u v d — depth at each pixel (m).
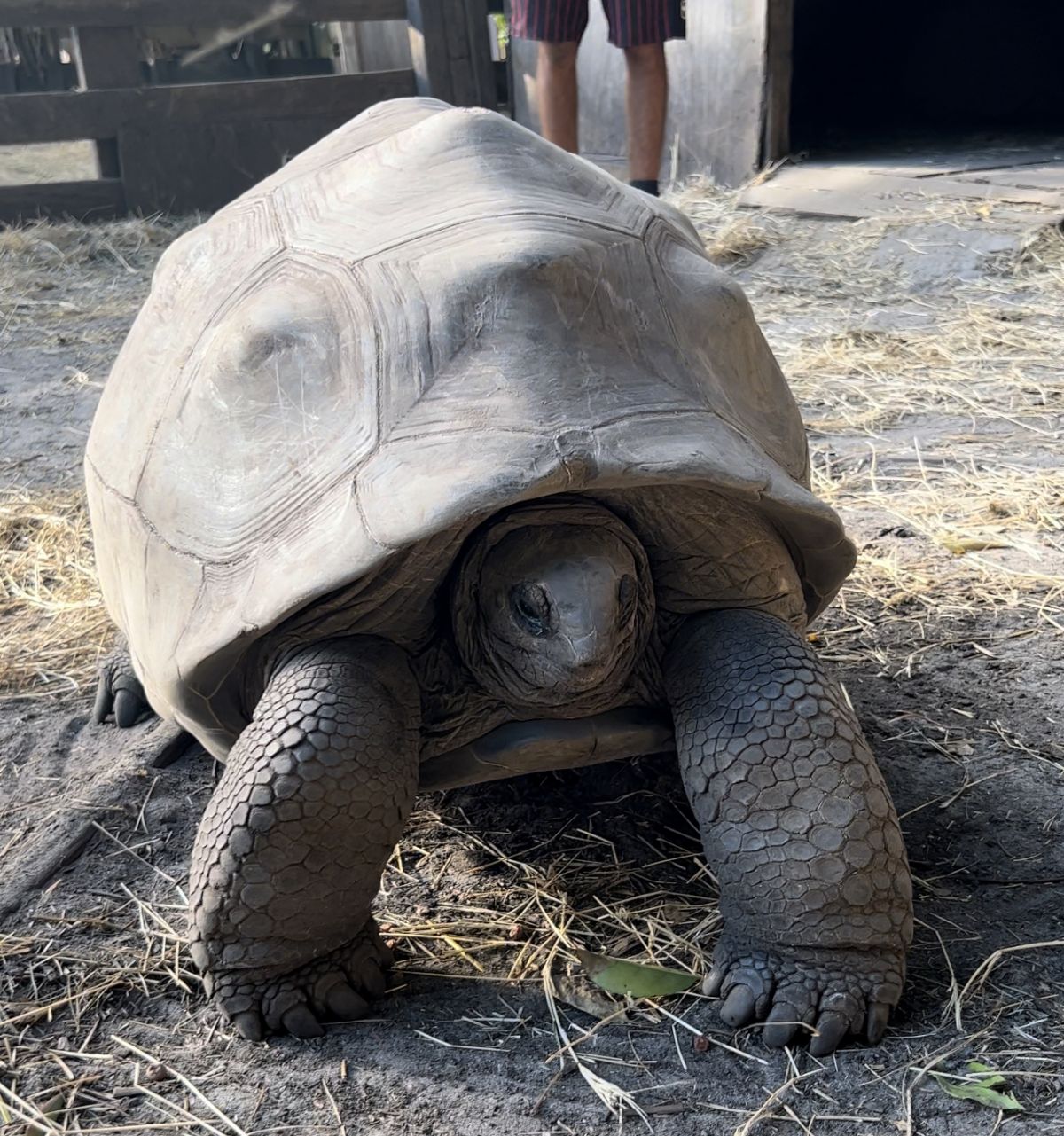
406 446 1.82
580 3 5.70
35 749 2.75
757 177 7.40
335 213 2.21
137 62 8.01
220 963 1.80
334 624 1.89
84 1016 1.90
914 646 2.93
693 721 1.85
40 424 4.94
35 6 7.66
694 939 2.00
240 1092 1.72
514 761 1.99
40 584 3.51
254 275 2.20
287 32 9.33
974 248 6.07
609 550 1.88
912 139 8.59
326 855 1.76
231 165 8.28
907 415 4.53
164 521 2.07
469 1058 1.76
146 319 2.47
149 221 8.02
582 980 1.91
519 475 1.71
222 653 1.87
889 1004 1.75
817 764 1.75
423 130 2.24
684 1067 1.72
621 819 2.35
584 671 1.80
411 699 1.91
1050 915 2.01
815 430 4.42
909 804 2.34
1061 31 9.27
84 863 2.32
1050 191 6.42
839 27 9.68
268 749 1.76
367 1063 1.76
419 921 2.08
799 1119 1.62
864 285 6.03
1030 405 4.50
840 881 1.72
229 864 1.74
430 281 1.95
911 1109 1.62
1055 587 3.16
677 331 2.04
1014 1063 1.69
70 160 11.95
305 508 1.86
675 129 8.01
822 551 2.11
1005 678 2.76
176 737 2.66
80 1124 1.67
